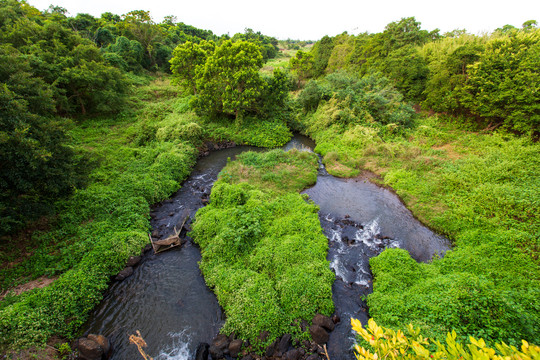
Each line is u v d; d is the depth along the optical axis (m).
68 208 16.55
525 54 22.31
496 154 20.61
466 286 10.34
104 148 24.80
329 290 11.91
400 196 20.48
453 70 27.19
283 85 35.44
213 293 12.87
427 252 14.96
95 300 12.09
